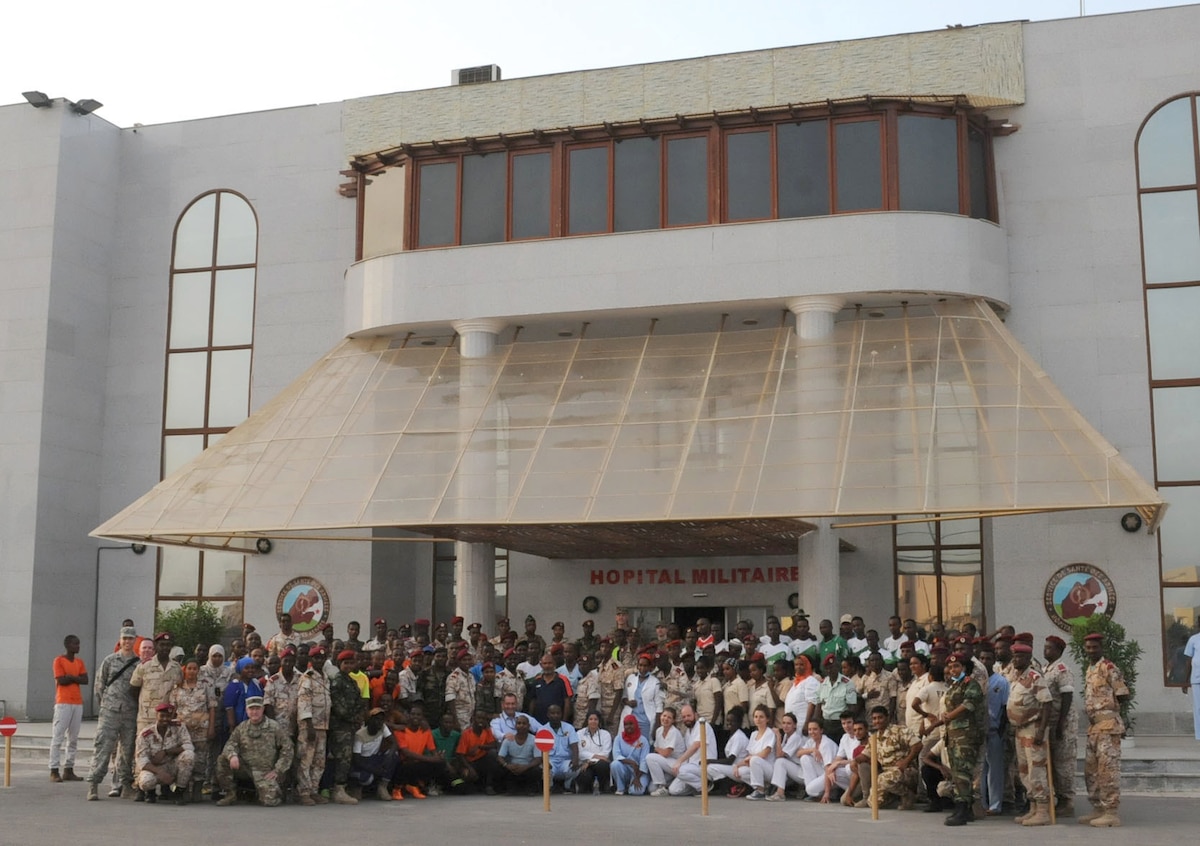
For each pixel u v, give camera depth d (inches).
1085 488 872.9
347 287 1210.0
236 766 666.2
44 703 1230.3
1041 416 939.3
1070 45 1107.9
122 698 703.7
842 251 1057.5
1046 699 606.5
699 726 745.6
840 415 973.2
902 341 1039.6
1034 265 1095.6
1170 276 1073.5
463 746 741.3
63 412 1277.1
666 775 745.6
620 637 861.2
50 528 1253.1
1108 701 605.9
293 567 1237.7
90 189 1325.0
